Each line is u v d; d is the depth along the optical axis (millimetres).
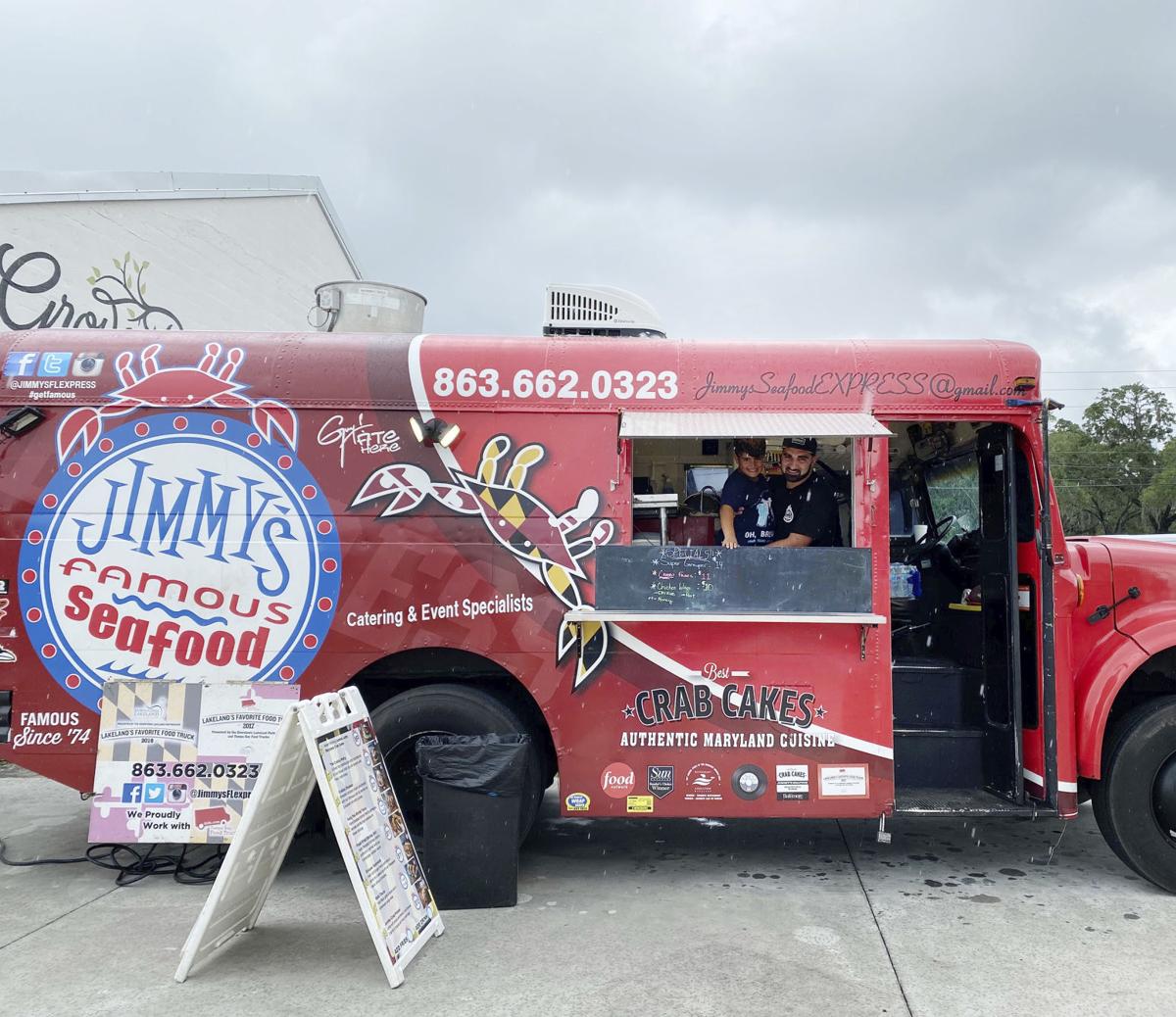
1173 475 36062
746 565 4250
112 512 4395
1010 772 4473
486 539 4379
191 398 4441
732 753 4301
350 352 4531
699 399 4445
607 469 4414
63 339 4570
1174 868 4270
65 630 4367
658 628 4332
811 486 4887
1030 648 4508
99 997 3258
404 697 4406
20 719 4355
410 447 4430
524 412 4445
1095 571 4578
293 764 3660
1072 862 4855
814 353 4523
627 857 4941
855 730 4309
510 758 4156
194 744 4340
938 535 5566
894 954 3600
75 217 9031
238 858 3494
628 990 3293
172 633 4367
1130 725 4332
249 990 3318
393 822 3826
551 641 4340
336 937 3820
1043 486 4426
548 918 4000
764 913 4059
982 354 4512
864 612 4219
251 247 11984
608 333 5312
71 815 5816
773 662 4324
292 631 4363
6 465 4410
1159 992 3285
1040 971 3451
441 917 4000
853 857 4938
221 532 4391
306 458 4422
